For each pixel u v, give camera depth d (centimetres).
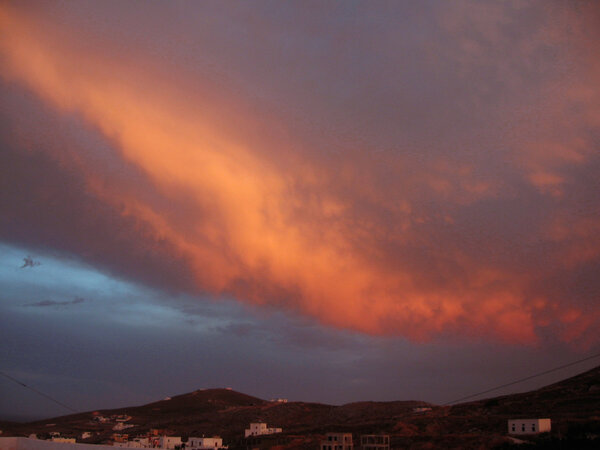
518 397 16412
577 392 15162
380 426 14462
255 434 16662
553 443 8862
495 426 12306
